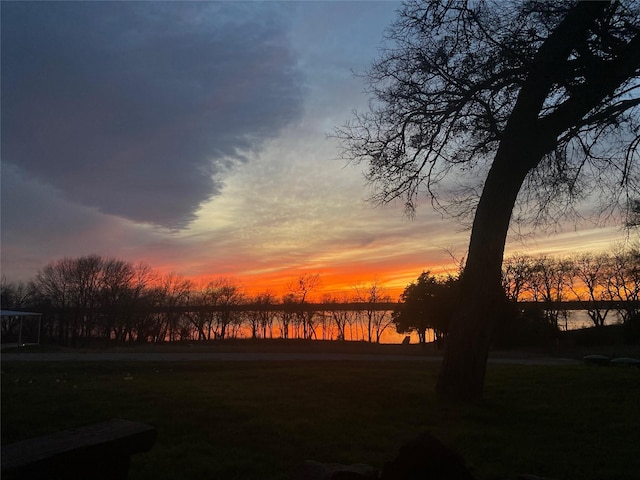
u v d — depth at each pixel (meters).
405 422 8.35
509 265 42.25
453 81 11.97
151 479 5.48
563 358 27.42
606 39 10.62
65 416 8.16
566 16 10.52
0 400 9.45
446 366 10.56
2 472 3.23
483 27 11.48
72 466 3.73
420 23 11.98
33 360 22.48
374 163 13.34
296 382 12.46
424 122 12.47
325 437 7.21
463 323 10.62
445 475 4.30
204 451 6.46
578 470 6.21
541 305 42.22
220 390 10.96
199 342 46.22
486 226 10.91
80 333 60.75
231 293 61.41
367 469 4.91
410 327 36.22
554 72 10.63
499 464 6.36
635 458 6.69
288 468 5.95
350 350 30.95
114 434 4.17
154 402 9.31
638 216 16.16
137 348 32.50
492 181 10.99
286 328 59.22
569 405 10.05
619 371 15.77
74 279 60.88
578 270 48.97
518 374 14.89
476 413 9.10
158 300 61.44
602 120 11.49
